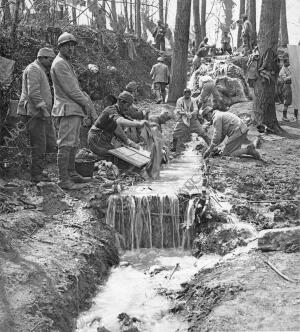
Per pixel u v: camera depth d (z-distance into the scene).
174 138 10.15
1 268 4.23
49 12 10.99
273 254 4.84
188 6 15.56
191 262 5.58
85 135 9.38
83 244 5.23
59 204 6.12
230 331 3.46
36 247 4.89
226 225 5.73
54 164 8.03
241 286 4.13
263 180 7.43
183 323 4.02
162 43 25.62
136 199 6.27
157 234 6.26
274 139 11.23
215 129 8.80
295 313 3.62
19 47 8.80
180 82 15.86
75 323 4.12
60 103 6.38
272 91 12.02
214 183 7.00
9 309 3.69
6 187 6.22
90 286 4.75
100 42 13.52
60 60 6.37
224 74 16.64
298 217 6.04
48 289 4.14
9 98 7.20
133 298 4.64
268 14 11.71
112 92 12.48
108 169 7.43
